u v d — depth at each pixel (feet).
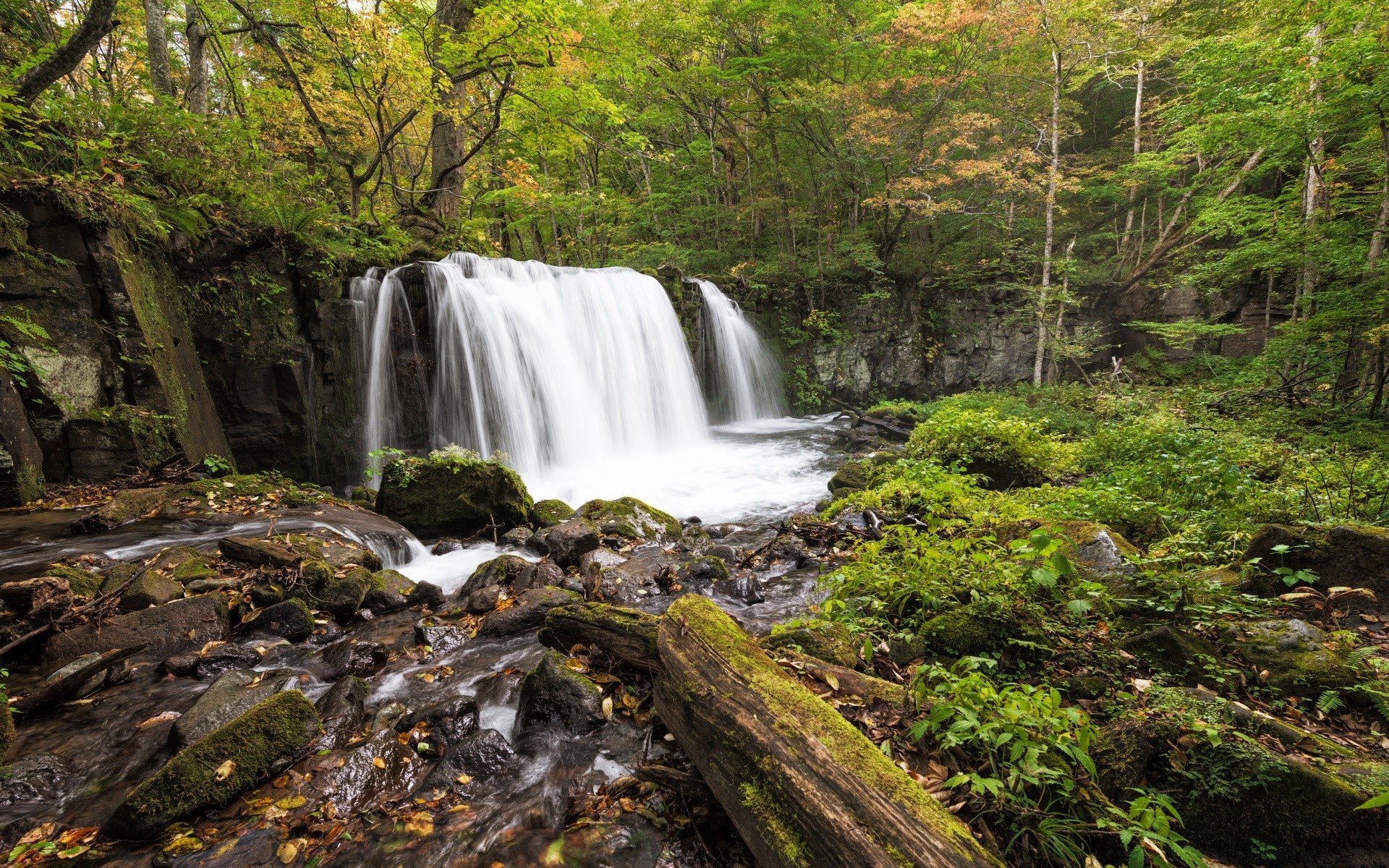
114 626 12.98
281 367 31.04
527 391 37.78
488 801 8.75
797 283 64.28
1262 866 6.63
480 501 23.68
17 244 21.21
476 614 15.57
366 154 64.03
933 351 69.67
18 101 23.29
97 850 7.93
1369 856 6.44
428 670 12.76
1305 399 41.63
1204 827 6.91
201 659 12.55
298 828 8.25
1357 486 17.89
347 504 24.77
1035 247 70.59
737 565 19.19
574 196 59.98
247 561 16.20
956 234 77.51
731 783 7.27
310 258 32.07
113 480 22.72
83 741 10.24
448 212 49.16
